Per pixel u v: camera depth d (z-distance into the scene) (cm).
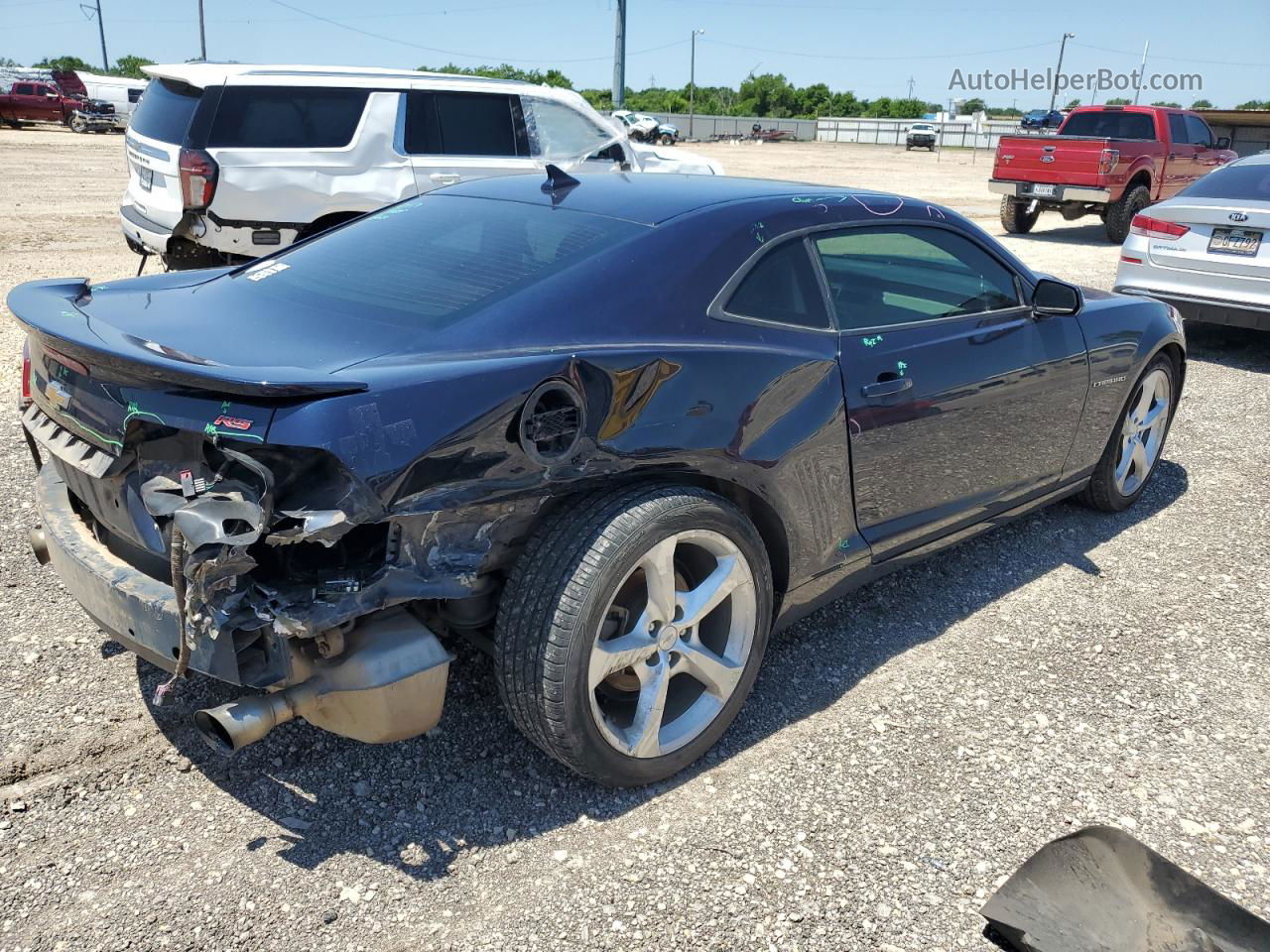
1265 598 399
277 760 275
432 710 235
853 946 223
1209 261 776
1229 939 222
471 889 233
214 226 735
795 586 310
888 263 335
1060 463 418
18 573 367
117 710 291
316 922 222
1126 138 1550
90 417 242
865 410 311
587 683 245
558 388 236
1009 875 246
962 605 386
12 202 1439
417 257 293
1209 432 615
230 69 743
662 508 251
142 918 220
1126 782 283
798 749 291
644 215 294
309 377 210
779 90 10331
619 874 240
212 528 202
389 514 212
